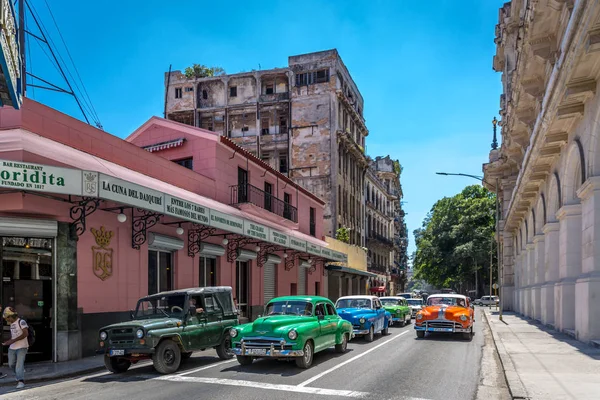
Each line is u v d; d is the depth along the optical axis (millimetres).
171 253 17766
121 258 14922
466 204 65375
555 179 19109
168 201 14312
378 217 63281
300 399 8156
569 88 13305
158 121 22984
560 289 17953
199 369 11328
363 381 9742
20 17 12742
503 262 42906
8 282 12125
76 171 11500
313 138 43344
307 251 25328
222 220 17234
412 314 31406
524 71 19984
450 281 68500
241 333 11398
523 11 19922
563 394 8094
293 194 29766
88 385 9688
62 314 12641
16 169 10719
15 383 9883
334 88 43375
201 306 12367
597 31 10578
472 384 9625
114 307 14461
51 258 12742
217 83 46781
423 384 9531
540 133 16891
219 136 21266
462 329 17578
